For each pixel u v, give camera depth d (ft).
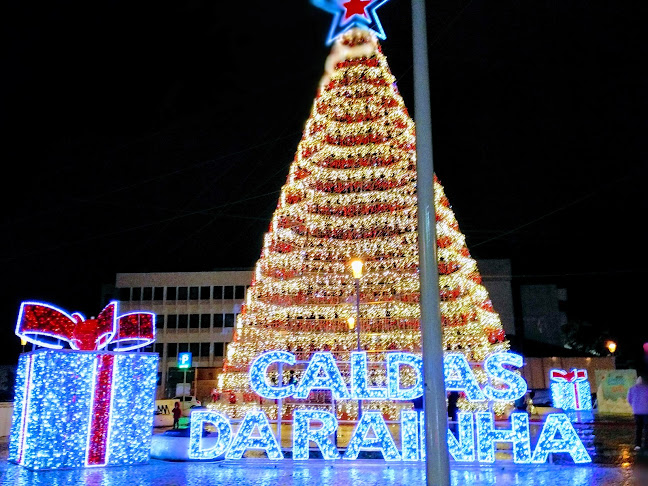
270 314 70.90
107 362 43.34
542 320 180.86
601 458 43.91
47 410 40.91
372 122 65.67
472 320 65.77
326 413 42.37
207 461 43.98
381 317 69.15
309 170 68.18
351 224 69.10
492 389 41.16
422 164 22.75
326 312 70.64
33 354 42.68
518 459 40.45
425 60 24.07
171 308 201.16
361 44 66.95
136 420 43.29
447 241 62.54
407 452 41.06
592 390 145.07
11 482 35.70
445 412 20.52
